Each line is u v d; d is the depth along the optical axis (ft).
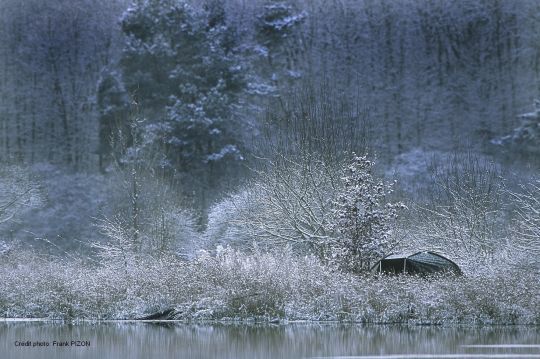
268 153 193.57
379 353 80.74
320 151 177.17
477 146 448.65
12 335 99.09
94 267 176.96
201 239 209.67
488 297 110.93
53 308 122.21
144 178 210.38
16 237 300.20
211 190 316.81
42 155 456.04
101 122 368.07
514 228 163.22
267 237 171.42
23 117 472.03
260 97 369.91
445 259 131.44
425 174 307.99
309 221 165.68
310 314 114.21
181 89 357.82
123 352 83.97
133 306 120.26
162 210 199.21
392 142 466.29
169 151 319.06
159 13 372.38
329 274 122.52
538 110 403.75
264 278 118.93
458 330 102.32
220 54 372.17
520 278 116.67
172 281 122.62
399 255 133.18
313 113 191.83
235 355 80.53
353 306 113.39
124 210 206.28
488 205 183.42
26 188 314.55
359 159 144.46
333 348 84.99
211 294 118.83
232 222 186.29
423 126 480.23
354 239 137.18
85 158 445.37
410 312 111.75
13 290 126.93
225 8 469.98
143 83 363.56
